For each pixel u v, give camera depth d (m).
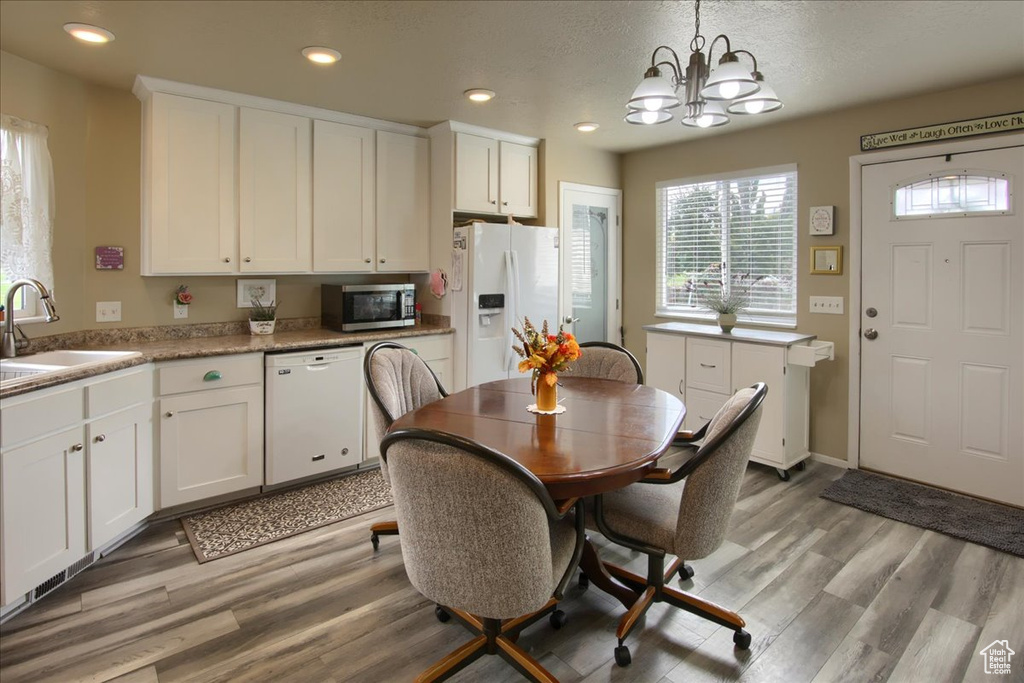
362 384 3.57
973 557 2.57
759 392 1.82
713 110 2.16
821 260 3.78
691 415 4.08
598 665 1.89
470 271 3.90
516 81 3.10
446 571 1.52
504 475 1.38
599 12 2.30
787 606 2.21
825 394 3.82
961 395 3.28
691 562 2.54
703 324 4.45
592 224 4.78
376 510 3.08
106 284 3.19
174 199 3.10
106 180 3.16
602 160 4.80
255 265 3.39
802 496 3.28
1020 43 2.60
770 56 2.75
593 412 2.24
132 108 3.22
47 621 2.10
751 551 2.64
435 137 4.09
